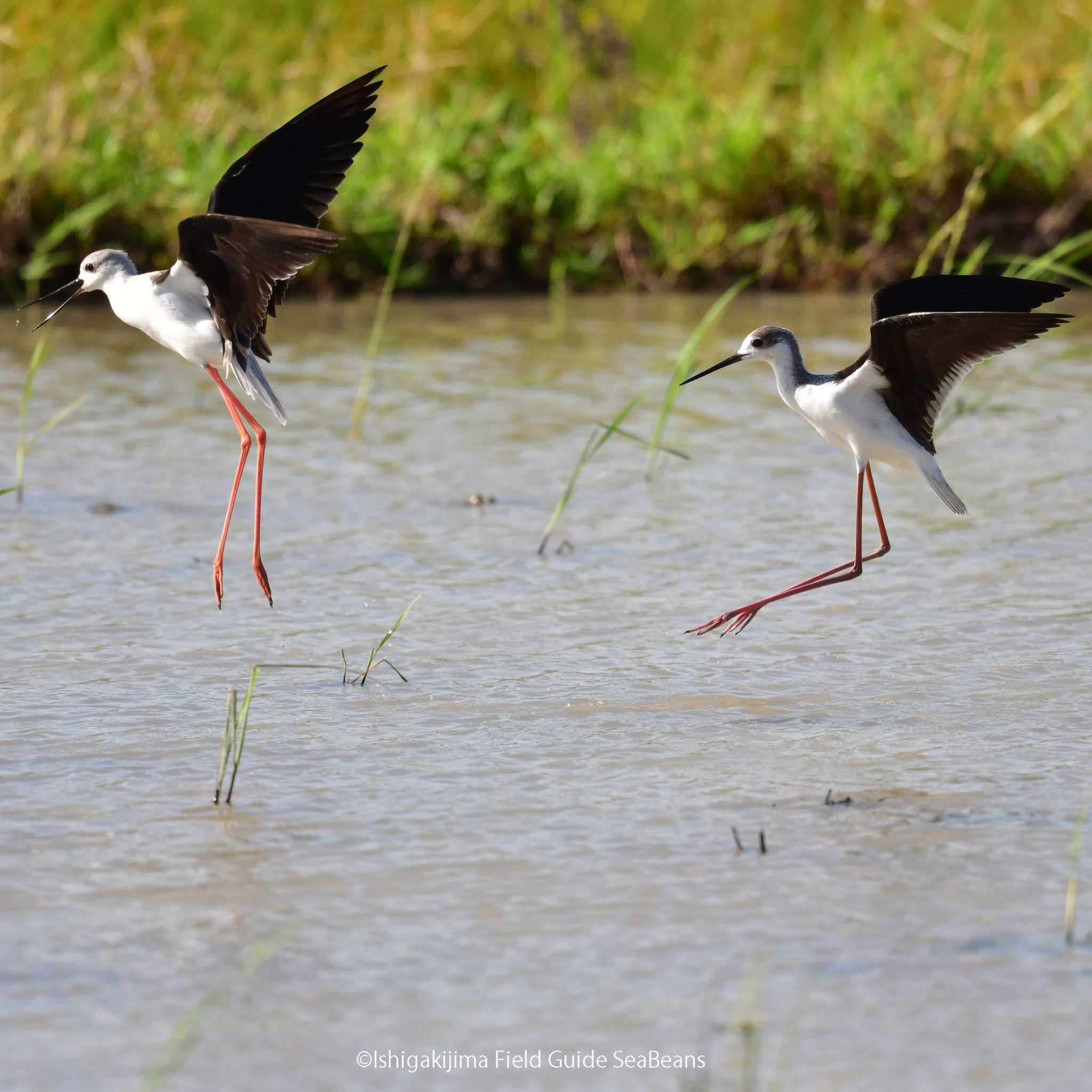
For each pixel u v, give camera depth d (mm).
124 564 12125
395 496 13906
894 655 10320
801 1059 5953
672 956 6672
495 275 22469
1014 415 16312
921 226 22406
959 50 25109
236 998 6375
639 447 15414
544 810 8086
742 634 10766
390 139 23234
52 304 21203
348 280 22109
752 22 26766
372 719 9312
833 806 8086
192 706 9469
